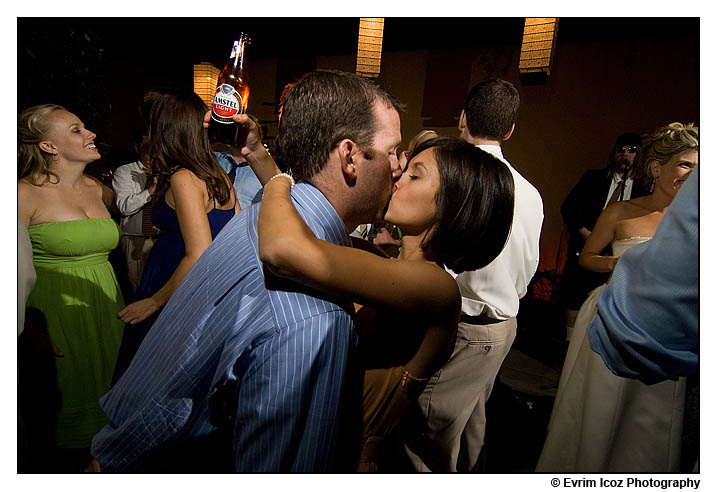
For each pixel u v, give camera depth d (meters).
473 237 0.93
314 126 0.74
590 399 1.37
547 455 1.52
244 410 0.68
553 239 5.23
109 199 2.52
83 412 1.82
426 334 0.79
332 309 0.67
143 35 5.17
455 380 1.60
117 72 5.56
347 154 0.74
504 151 5.41
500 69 5.29
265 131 4.98
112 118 5.57
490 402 2.67
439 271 0.78
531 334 4.08
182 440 0.77
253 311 0.69
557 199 5.20
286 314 0.66
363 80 0.77
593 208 3.21
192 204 1.50
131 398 0.82
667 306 0.68
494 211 0.92
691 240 0.64
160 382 0.76
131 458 0.78
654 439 1.24
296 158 0.78
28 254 1.14
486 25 4.95
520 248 1.67
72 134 1.75
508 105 1.76
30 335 1.48
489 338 1.61
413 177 0.94
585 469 1.38
